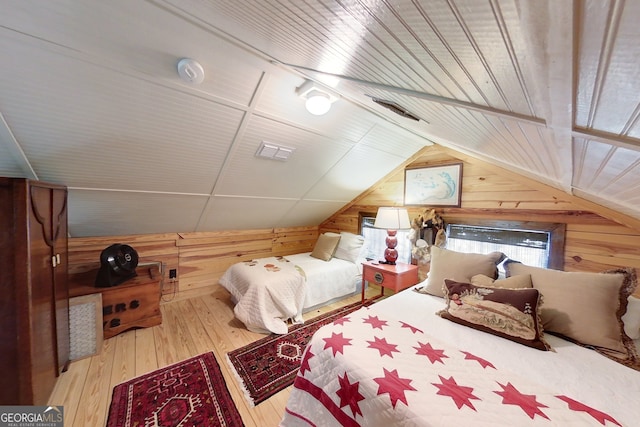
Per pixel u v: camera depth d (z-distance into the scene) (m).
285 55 0.92
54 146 1.54
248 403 1.50
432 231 2.67
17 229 1.19
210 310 2.75
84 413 1.39
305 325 2.46
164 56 1.23
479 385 0.97
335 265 3.05
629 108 0.33
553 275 1.53
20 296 1.20
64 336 1.70
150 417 1.38
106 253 2.14
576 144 0.57
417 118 1.16
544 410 0.85
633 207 1.24
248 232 3.60
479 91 0.51
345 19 0.44
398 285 2.51
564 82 0.33
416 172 2.91
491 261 1.83
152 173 2.01
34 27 1.00
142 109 1.48
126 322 2.21
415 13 0.34
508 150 1.09
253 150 2.12
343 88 1.28
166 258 2.93
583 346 1.30
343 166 2.81
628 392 1.00
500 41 0.31
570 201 1.87
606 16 0.19
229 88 1.50
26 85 1.20
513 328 1.35
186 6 0.82
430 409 0.84
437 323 1.54
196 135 1.78
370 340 1.26
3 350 1.18
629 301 1.42
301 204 3.42
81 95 1.31
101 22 1.04
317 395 1.16
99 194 2.05
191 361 1.86
